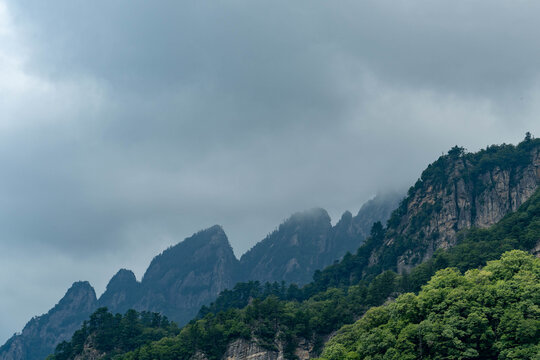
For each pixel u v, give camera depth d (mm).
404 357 193000
